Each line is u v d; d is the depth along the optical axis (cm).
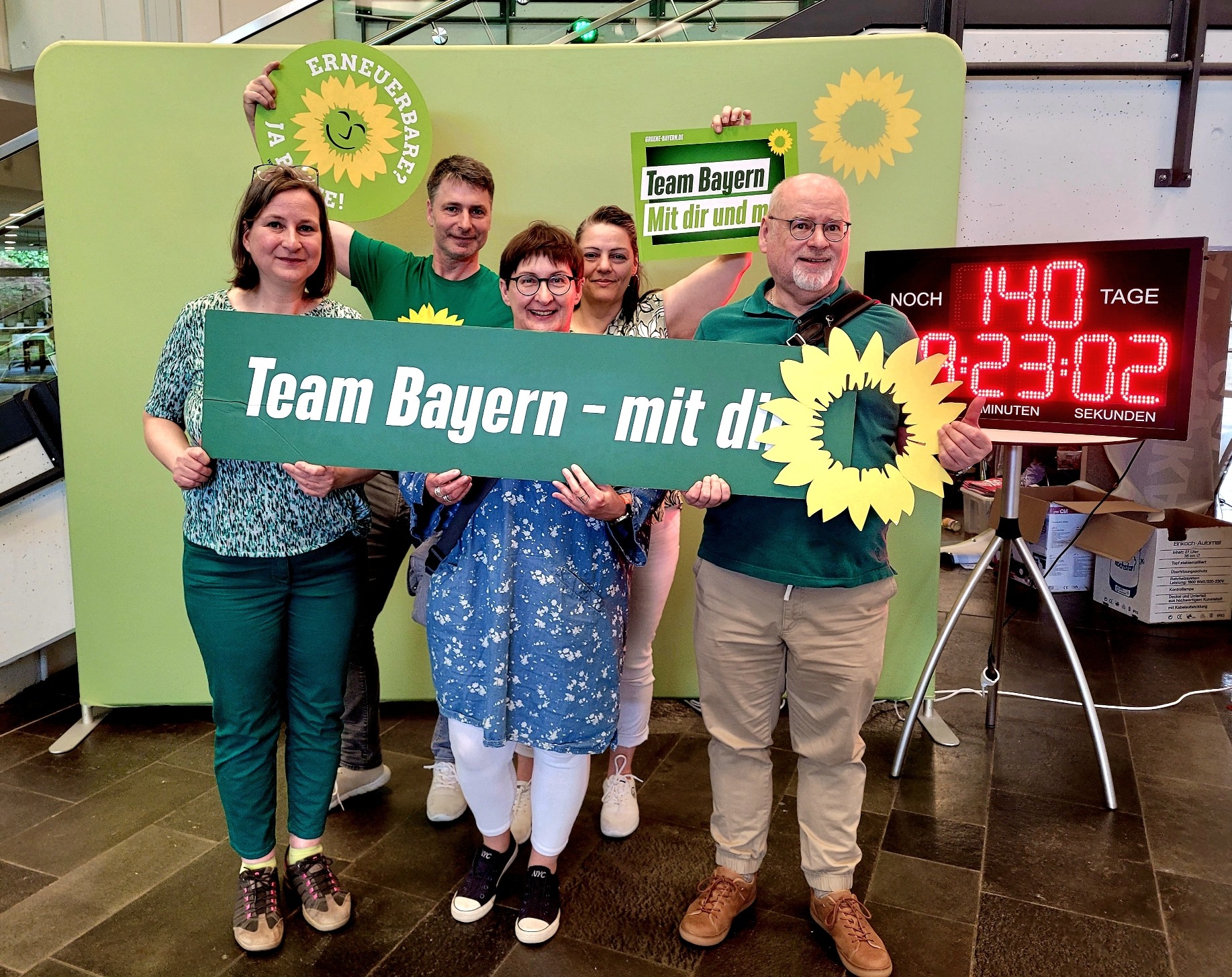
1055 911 178
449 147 244
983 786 229
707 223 212
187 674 265
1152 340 182
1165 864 194
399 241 249
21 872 190
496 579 153
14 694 290
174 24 559
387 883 188
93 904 179
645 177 211
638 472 145
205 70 236
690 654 275
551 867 173
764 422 144
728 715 168
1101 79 288
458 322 196
